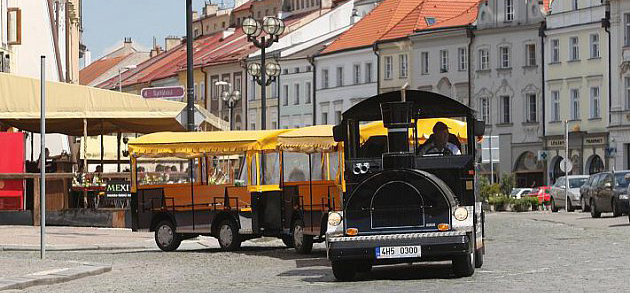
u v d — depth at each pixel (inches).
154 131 1841.8
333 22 4768.7
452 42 3956.7
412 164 768.3
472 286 706.2
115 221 1568.7
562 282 721.0
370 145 833.5
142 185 1205.1
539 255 987.9
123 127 1824.6
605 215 2217.0
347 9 4790.8
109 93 1646.2
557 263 888.9
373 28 4335.6
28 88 1628.9
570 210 2696.9
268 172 1210.0
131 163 1203.2
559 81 3681.1
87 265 933.8
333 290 711.7
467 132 807.7
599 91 3567.9
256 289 740.7
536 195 3189.0
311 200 1083.9
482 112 3885.3
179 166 3048.7
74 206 1614.2
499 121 3843.5
